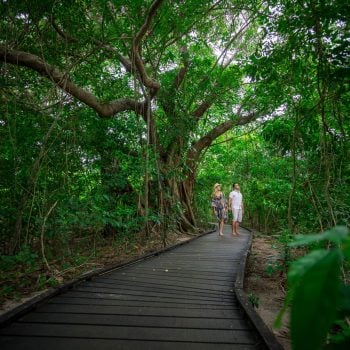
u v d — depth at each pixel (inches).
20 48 288.5
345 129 208.1
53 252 284.5
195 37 408.2
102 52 330.6
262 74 205.3
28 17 253.9
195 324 126.1
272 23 190.4
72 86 290.4
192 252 323.9
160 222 384.8
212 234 542.9
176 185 508.7
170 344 107.3
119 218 322.3
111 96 388.2
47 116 314.5
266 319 153.7
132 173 387.2
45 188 268.7
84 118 352.5
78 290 173.0
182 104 455.5
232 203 509.0
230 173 863.7
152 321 128.4
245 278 237.8
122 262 247.6
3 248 261.9
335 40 155.8
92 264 250.8
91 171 362.0
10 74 279.9
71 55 325.4
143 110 393.1
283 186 370.3
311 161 227.9
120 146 396.5
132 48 306.7
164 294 169.6
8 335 112.0
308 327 14.8
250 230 653.9
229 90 483.2
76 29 295.4
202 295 169.3
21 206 256.5
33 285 188.9
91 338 110.6
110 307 144.9
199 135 593.3
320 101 172.2
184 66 469.1
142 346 105.3
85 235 381.1
